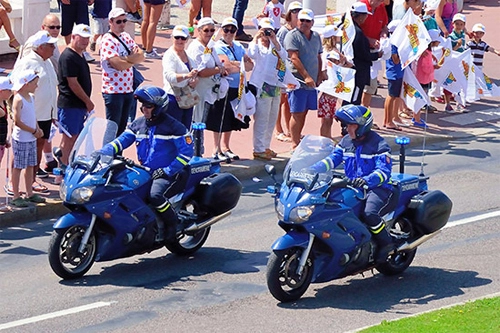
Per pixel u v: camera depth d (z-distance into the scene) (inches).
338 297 1094.4
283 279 1095.0
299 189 1054.4
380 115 1984.5
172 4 2753.4
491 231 1349.7
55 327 991.0
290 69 1642.5
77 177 1119.6
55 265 1109.7
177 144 1170.0
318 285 1138.7
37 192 1429.6
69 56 1438.2
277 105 1640.0
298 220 1042.1
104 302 1066.1
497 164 1727.4
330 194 1067.9
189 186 1217.4
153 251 1256.8
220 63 1547.7
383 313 1039.0
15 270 1168.2
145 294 1095.0
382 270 1162.0
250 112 1588.3
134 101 1599.4
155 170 1170.0
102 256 1145.4
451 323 948.6
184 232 1205.7
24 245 1268.5
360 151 1096.8
